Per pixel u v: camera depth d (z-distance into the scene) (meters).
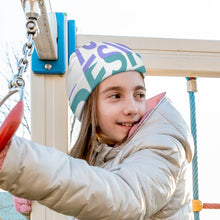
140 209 0.73
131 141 0.94
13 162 0.62
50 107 1.35
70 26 1.39
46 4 0.93
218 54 1.46
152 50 1.43
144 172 0.78
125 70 1.02
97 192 0.69
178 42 1.44
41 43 1.16
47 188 0.65
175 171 0.85
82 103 1.08
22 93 0.59
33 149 0.65
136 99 1.02
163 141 0.88
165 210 0.91
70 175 0.67
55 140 1.33
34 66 1.34
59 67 1.35
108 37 1.41
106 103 1.01
